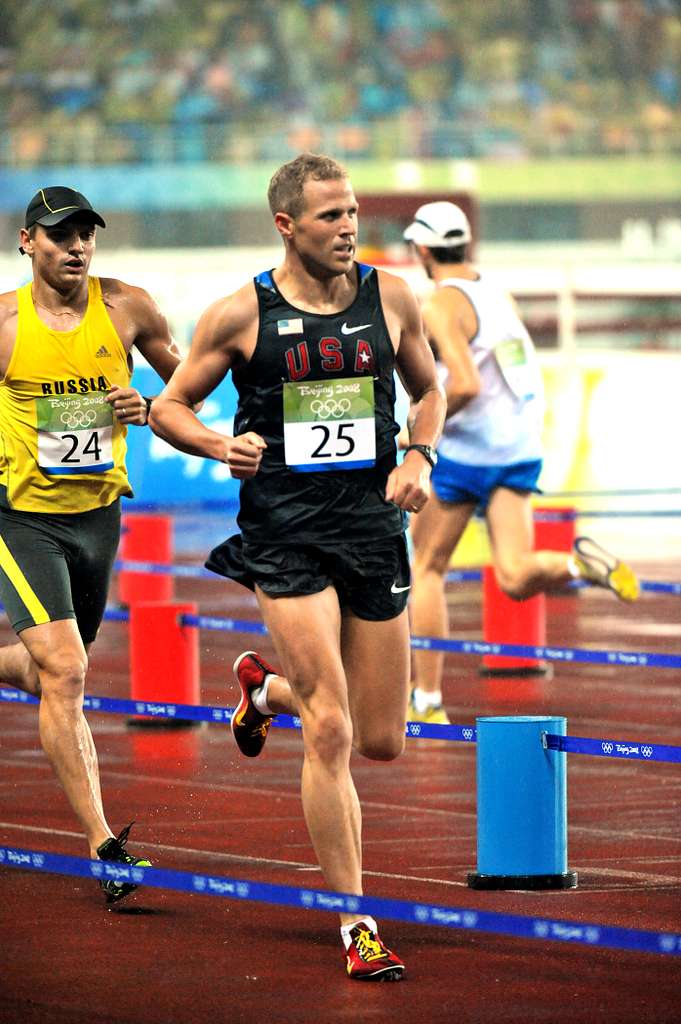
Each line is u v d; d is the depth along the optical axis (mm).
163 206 124062
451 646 27109
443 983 14102
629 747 17047
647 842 19812
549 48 142000
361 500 15273
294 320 15102
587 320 75500
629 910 16422
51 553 18078
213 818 21438
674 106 141250
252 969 14586
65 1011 13289
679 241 133125
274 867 18641
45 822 21266
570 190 131500
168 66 137125
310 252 14914
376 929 14586
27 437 18094
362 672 15672
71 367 18109
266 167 125000
